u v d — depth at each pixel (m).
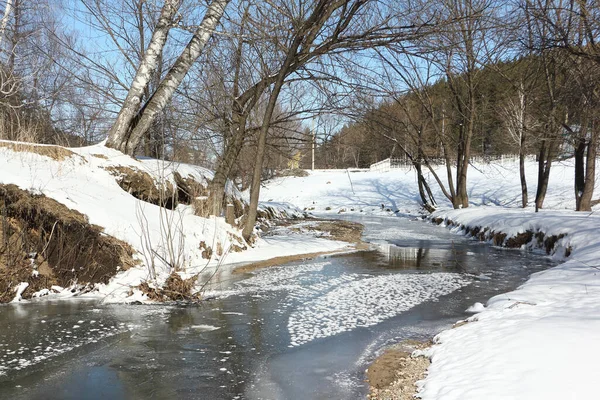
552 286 8.38
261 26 12.23
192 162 18.59
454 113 28.02
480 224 20.05
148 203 12.68
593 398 3.58
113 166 13.15
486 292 9.38
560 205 27.25
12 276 8.63
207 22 13.94
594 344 4.58
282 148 17.33
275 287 9.72
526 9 11.48
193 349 6.05
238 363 5.59
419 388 4.58
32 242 9.17
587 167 19.80
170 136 16.83
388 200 40.12
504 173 40.12
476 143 37.91
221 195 14.57
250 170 21.03
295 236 18.11
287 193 45.47
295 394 4.73
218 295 9.04
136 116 15.09
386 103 16.91
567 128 15.33
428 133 26.84
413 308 8.14
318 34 12.91
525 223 16.98
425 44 12.62
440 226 25.59
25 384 4.95
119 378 5.11
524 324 5.75
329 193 44.06
